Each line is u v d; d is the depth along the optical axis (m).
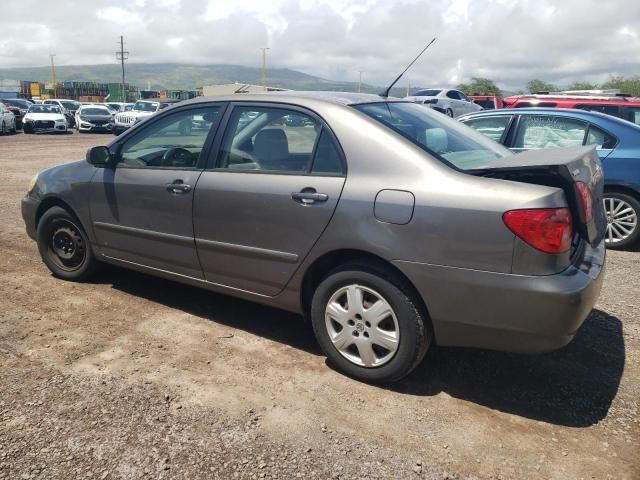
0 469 2.52
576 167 2.97
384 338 3.17
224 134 3.81
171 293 4.72
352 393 3.21
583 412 3.07
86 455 2.63
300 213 3.33
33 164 14.25
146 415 2.95
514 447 2.76
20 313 4.24
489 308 2.85
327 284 3.33
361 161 3.20
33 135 26.86
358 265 3.19
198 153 3.92
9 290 4.71
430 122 3.73
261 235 3.53
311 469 2.57
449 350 3.76
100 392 3.16
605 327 4.16
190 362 3.54
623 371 3.51
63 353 3.61
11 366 3.42
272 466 2.59
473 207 2.83
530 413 3.06
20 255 5.75
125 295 4.65
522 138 6.86
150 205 4.10
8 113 26.88
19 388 3.17
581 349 3.80
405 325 3.08
